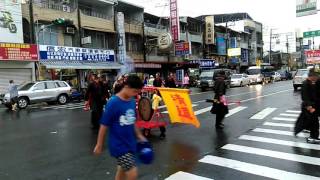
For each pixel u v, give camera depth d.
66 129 12.97
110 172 7.29
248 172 7.11
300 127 10.16
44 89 24.28
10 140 11.02
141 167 7.53
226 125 13.16
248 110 17.75
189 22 55.88
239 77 46.28
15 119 16.48
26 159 8.53
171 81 18.67
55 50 30.92
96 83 13.10
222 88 12.48
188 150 9.14
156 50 46.75
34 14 30.20
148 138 10.86
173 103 12.02
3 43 26.78
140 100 11.00
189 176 6.89
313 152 8.69
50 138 11.22
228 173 7.06
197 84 46.50
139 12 44.94
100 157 8.53
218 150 9.08
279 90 33.56
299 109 17.95
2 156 8.88
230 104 20.73
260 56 86.88
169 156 8.51
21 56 27.97
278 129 12.05
